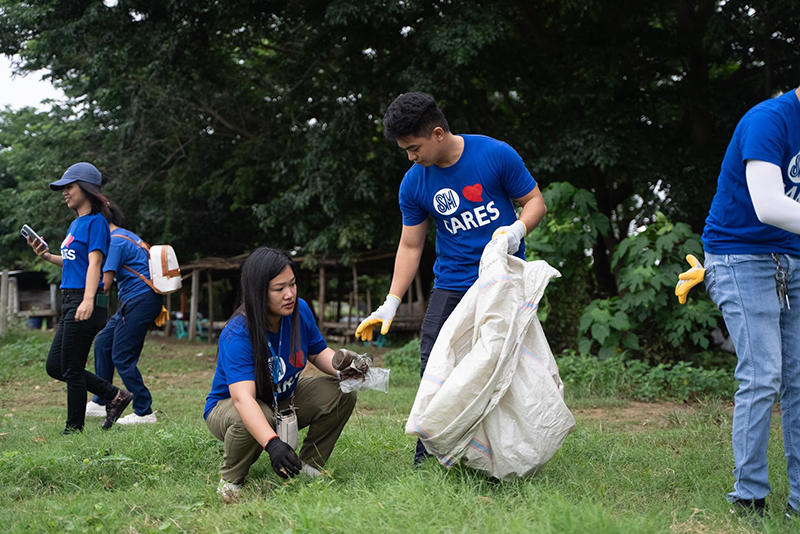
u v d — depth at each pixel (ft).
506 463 10.91
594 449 14.49
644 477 12.43
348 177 44.73
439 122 11.62
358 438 14.87
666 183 40.86
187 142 54.65
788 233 10.41
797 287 10.44
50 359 17.87
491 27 38.40
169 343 57.06
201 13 43.60
